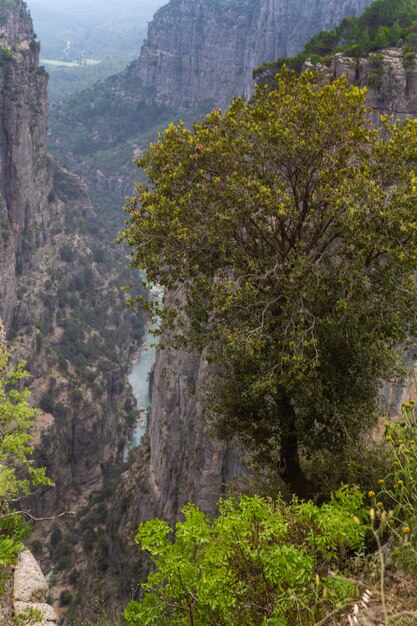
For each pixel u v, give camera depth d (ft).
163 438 229.86
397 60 153.58
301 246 56.54
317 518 31.14
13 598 40.52
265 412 63.46
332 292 54.65
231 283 58.29
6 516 32.50
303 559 29.40
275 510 37.29
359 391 59.00
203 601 29.27
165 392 226.38
